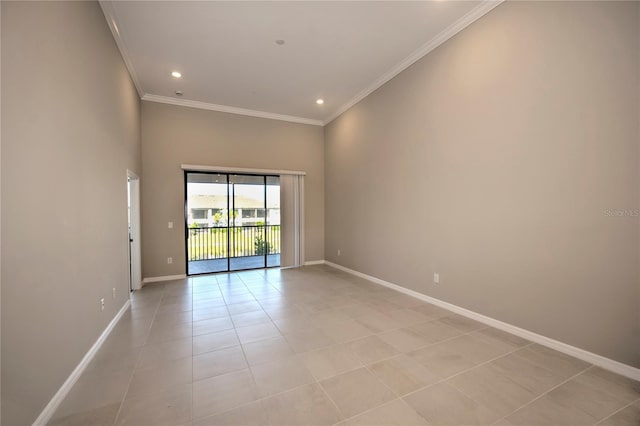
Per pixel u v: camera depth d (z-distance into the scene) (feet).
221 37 10.85
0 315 4.26
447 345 8.23
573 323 7.50
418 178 12.46
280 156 19.89
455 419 5.28
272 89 15.58
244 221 19.35
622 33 6.54
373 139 15.47
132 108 13.56
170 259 16.71
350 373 6.83
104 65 9.18
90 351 7.58
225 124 18.22
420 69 12.17
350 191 17.84
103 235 8.87
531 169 8.32
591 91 7.06
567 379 6.52
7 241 4.42
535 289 8.30
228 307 11.74
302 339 8.72
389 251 14.43
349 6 9.24
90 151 7.88
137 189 14.74
